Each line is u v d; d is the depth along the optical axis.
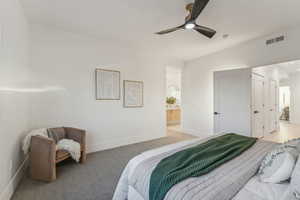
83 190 2.08
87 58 3.48
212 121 4.75
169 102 8.05
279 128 6.12
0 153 1.69
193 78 5.29
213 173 1.30
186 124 5.54
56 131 2.85
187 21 2.30
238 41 3.94
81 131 2.93
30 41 2.87
